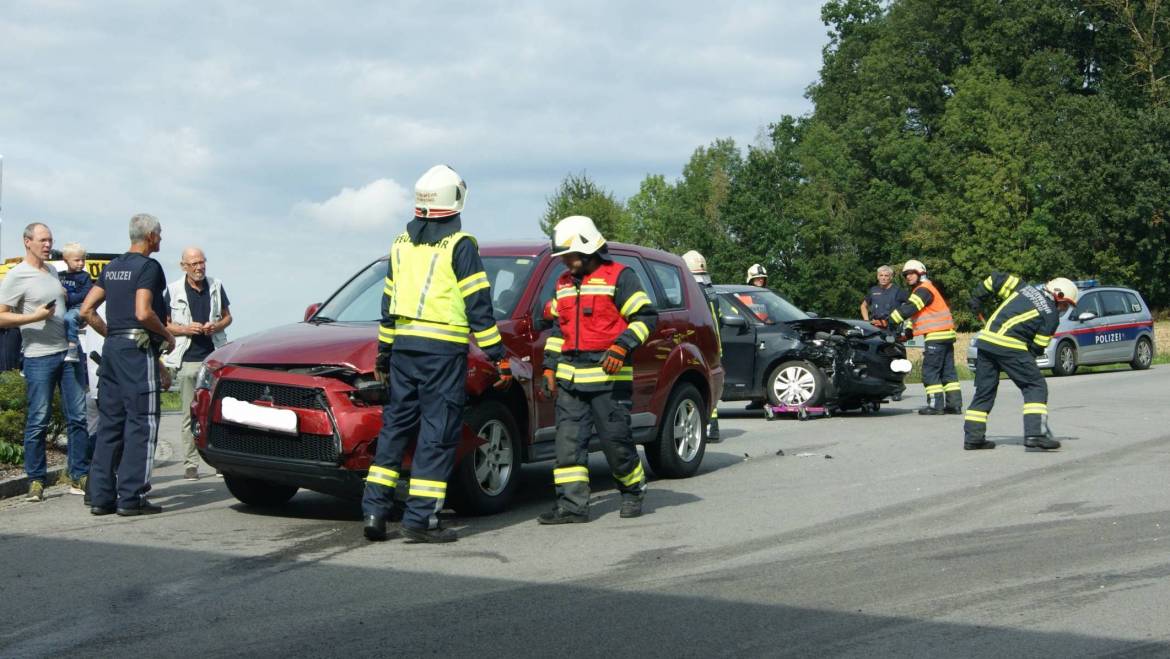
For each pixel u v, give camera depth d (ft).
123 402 26.16
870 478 30.86
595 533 23.53
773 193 223.30
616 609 17.26
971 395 61.52
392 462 22.80
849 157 227.61
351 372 23.73
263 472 24.34
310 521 25.25
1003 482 29.68
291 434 23.68
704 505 26.99
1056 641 15.39
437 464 22.54
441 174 22.74
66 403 29.60
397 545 22.34
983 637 15.60
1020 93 206.08
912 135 219.00
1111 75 211.00
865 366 49.44
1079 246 191.31
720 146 317.63
